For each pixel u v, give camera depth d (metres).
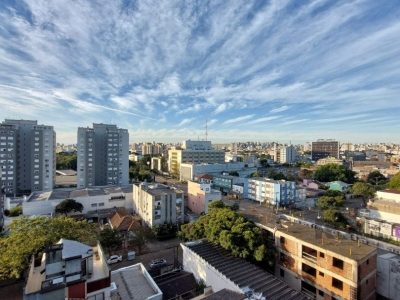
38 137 92.19
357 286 31.33
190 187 81.94
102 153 104.38
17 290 36.50
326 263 34.53
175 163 158.00
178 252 50.88
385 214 59.81
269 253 37.16
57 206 67.38
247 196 101.88
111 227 61.00
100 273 23.53
